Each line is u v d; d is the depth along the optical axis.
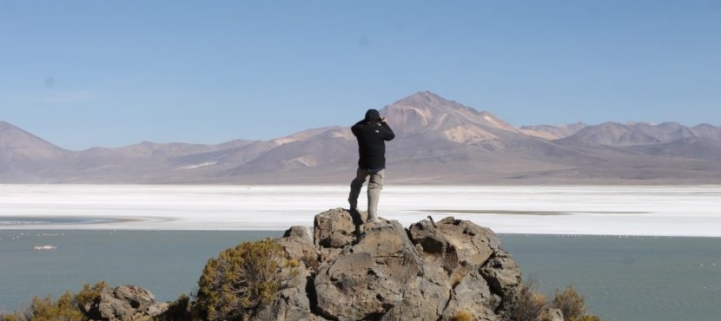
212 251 44.84
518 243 49.84
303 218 73.25
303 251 14.62
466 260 14.31
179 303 15.22
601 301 28.72
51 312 15.34
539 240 51.84
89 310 15.80
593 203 104.00
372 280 13.09
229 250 13.88
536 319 14.24
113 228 62.16
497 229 60.34
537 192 153.50
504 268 14.33
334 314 12.93
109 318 15.17
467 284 13.92
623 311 26.91
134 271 36.16
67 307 15.80
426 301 13.17
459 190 172.25
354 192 15.64
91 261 40.00
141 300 15.55
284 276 13.52
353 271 13.26
